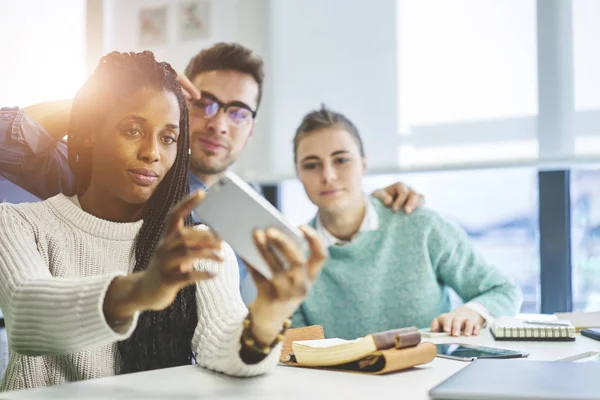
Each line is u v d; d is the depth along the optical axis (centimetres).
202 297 104
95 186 108
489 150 213
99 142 106
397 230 187
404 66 222
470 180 236
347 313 185
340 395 75
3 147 152
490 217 249
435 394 64
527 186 234
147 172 105
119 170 105
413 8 221
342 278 185
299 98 237
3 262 92
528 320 146
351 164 185
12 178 156
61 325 80
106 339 79
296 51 236
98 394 76
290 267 74
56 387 79
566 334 127
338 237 192
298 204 247
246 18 242
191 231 72
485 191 242
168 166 108
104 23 253
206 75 212
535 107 208
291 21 237
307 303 186
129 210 110
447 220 189
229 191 77
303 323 187
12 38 237
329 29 232
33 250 97
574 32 204
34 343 84
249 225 76
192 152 212
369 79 227
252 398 74
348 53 230
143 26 252
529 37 209
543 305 220
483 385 66
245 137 218
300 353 94
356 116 229
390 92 224
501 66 212
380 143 226
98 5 252
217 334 93
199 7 247
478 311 155
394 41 224
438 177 232
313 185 186
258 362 85
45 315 81
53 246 102
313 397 74
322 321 186
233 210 77
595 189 221
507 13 211
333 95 232
